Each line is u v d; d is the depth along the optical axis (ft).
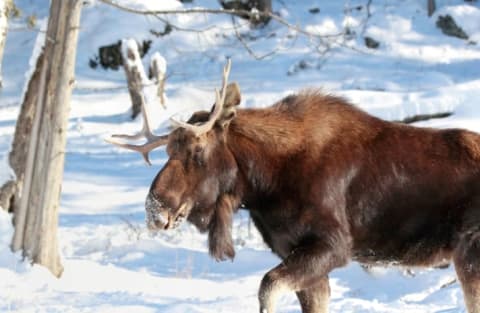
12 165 109.50
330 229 69.26
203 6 303.07
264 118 71.56
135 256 115.34
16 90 260.62
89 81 272.10
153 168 177.99
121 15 293.84
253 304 83.41
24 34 294.66
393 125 73.97
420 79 253.44
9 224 105.19
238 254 115.14
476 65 266.77
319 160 70.64
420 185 71.97
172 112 221.05
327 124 71.97
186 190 69.77
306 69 267.80
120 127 217.15
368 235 72.43
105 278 99.55
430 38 286.46
